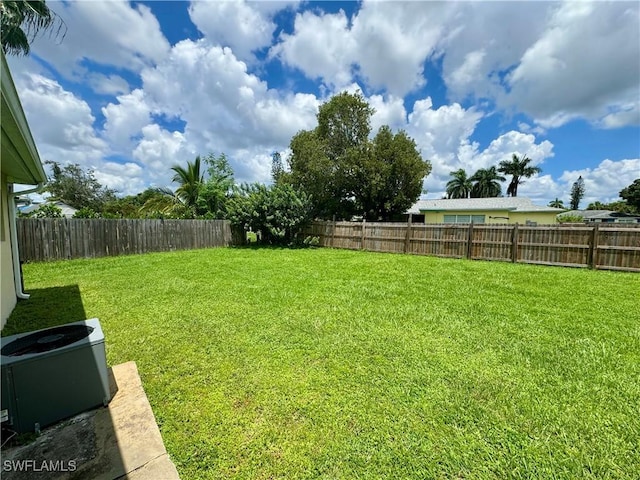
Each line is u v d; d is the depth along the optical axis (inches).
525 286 209.3
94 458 58.6
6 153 117.0
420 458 63.4
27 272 255.0
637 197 1169.4
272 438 68.7
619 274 254.4
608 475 59.1
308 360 104.3
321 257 356.8
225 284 211.6
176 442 67.1
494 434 69.9
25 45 280.8
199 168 687.7
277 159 968.3
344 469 60.8
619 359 105.0
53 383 66.9
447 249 370.0
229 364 101.5
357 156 610.2
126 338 121.9
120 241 366.3
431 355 107.7
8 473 54.3
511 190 1334.9
